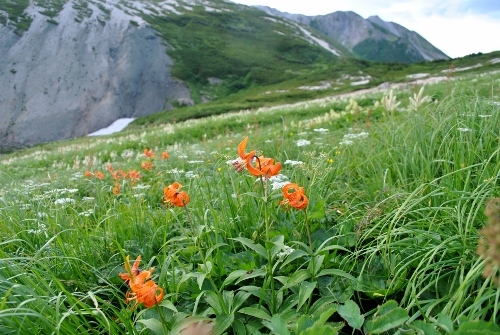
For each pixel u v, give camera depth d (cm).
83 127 10481
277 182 358
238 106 5097
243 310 242
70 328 240
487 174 337
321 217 349
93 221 496
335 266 300
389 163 465
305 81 8156
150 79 11669
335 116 1199
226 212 380
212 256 324
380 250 303
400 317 193
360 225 311
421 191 341
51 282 309
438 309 249
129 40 12700
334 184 445
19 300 266
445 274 250
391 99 848
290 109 2230
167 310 271
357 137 600
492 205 190
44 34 12506
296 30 18500
